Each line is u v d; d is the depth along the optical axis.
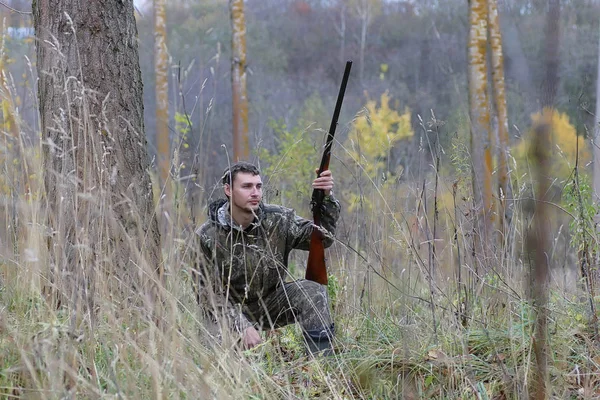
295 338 4.39
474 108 10.63
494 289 3.97
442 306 3.88
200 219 4.18
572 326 3.72
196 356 3.29
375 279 4.51
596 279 4.00
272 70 38.81
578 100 4.24
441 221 4.46
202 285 3.98
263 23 42.81
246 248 4.11
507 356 3.57
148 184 4.19
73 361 2.97
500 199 4.21
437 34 37.41
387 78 37.66
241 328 3.85
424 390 3.46
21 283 3.52
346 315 4.43
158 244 4.09
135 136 4.18
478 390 3.31
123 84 4.19
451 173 4.86
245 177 4.03
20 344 3.05
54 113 4.08
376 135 5.69
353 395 3.51
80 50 4.10
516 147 4.65
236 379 3.05
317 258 4.21
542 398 3.08
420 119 4.41
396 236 4.43
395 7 43.69
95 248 3.49
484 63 10.79
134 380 2.92
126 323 3.32
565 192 4.06
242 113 12.42
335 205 4.24
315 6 44.41
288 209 4.26
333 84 37.53
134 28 4.31
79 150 3.97
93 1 4.13
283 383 3.52
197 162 4.17
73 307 3.17
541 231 3.04
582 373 3.42
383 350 3.81
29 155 3.69
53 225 3.58
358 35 42.47
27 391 2.80
